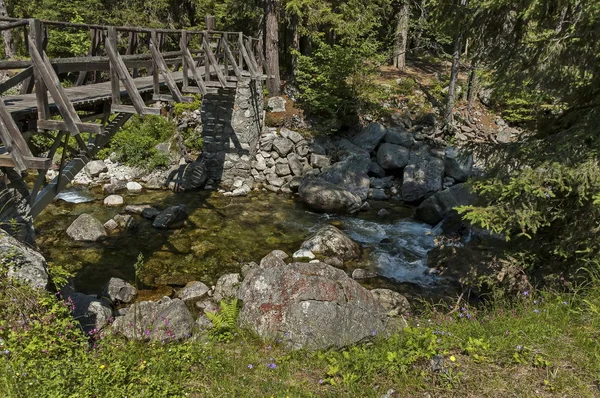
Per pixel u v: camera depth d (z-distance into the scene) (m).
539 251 7.21
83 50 20.98
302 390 4.07
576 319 4.81
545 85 6.98
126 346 4.69
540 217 6.42
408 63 26.19
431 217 13.06
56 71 5.81
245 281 6.30
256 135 16.31
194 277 9.33
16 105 6.31
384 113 19.00
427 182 15.05
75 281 8.88
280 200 14.70
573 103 7.32
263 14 19.30
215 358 4.62
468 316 5.31
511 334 4.51
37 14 20.80
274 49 18.70
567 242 6.51
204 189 15.26
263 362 4.67
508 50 7.01
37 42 5.40
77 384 3.79
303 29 19.06
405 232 12.42
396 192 15.72
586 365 4.03
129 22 20.78
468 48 7.70
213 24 14.09
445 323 5.12
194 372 4.33
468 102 19.61
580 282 6.00
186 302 8.22
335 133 18.08
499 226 6.38
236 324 5.59
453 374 4.04
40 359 3.95
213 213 13.15
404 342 4.66
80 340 4.61
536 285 6.45
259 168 15.86
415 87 21.55
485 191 6.95
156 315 6.43
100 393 3.73
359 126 18.55
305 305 5.28
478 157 7.88
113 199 13.47
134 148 16.20
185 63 9.95
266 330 5.30
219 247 10.86
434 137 18.36
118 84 7.06
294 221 12.93
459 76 23.89
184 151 16.55
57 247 10.34
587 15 5.97
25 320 4.35
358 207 13.87
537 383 3.89
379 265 10.27
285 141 16.11
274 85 18.92
